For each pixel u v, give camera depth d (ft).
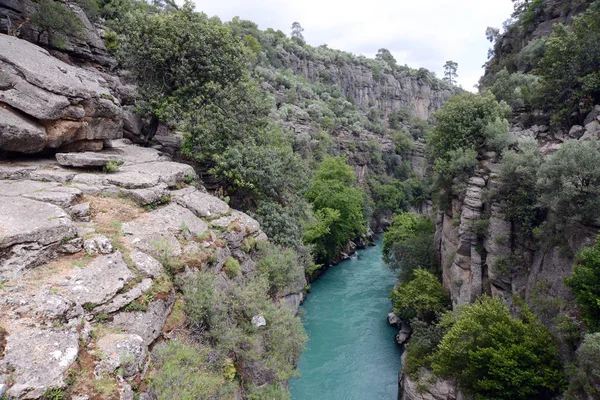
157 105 68.33
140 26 68.13
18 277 26.53
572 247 50.26
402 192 249.14
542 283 52.95
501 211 66.85
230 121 68.90
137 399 23.52
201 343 34.30
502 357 43.50
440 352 53.01
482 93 108.27
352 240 175.11
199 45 67.97
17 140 42.57
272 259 56.29
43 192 38.37
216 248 44.98
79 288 27.40
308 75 311.88
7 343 20.62
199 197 53.93
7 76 43.34
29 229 28.84
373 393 65.21
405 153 302.86
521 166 61.26
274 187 73.61
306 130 199.11
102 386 21.71
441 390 56.34
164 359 28.60
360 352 78.07
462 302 71.51
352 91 351.67
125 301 28.89
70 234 31.60
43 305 23.97
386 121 359.66
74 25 73.61
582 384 37.86
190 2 71.36
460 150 82.07
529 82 102.01
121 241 36.06
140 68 70.28
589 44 72.28
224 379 32.76
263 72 218.18
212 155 65.21
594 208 47.19
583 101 74.95
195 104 68.28
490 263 66.90
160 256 36.73
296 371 43.04
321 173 156.35
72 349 22.24
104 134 57.16
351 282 122.31
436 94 453.58
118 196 44.34
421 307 75.61
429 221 119.96
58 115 45.83
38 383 19.36
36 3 69.41
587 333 38.34
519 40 138.51
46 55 54.95
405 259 102.53
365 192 220.02
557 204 51.08
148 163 57.77
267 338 41.04
